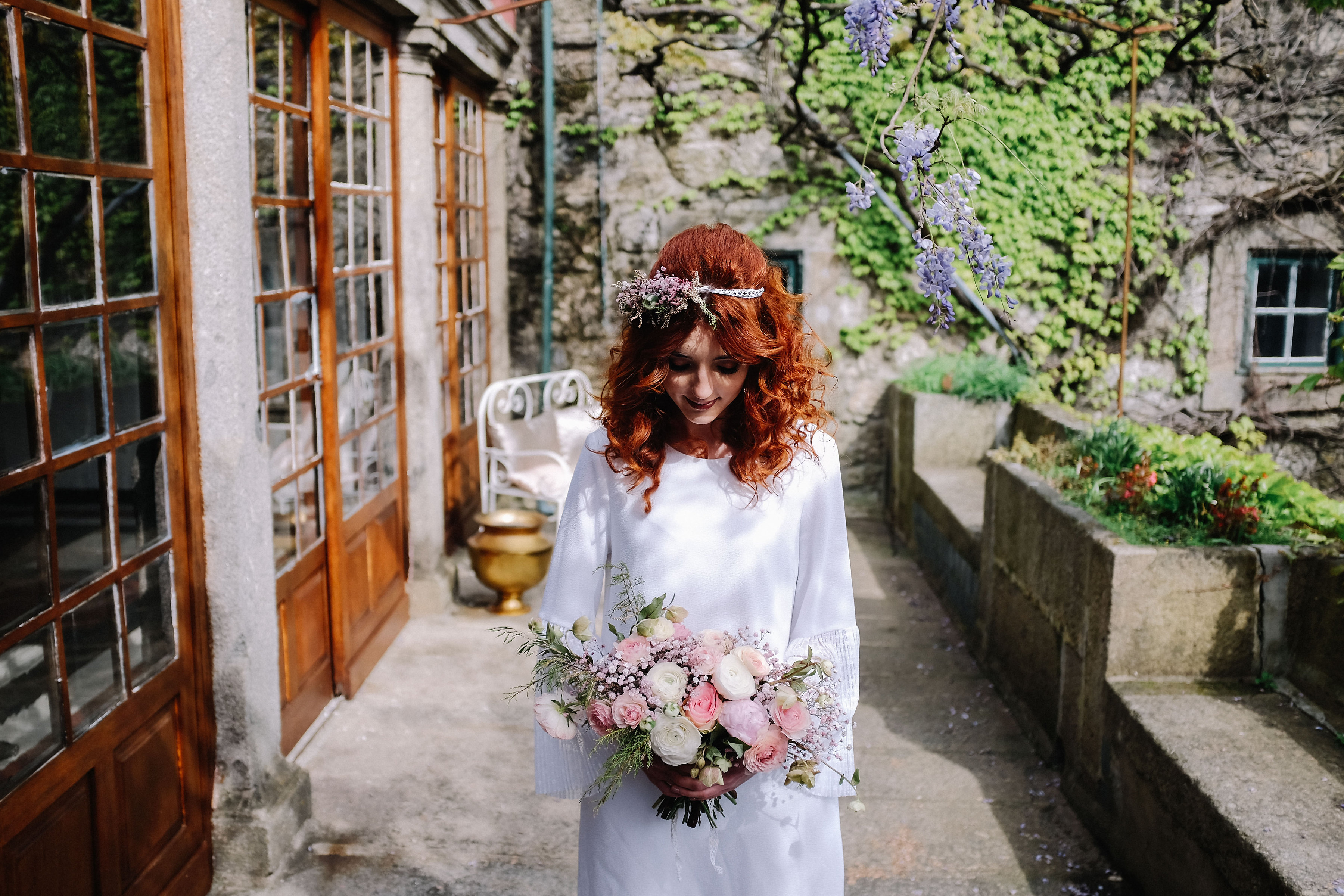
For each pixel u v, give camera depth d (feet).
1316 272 21.80
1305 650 9.43
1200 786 7.67
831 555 5.54
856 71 21.80
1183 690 9.45
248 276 9.01
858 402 23.31
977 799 10.77
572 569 5.59
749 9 22.03
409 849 9.77
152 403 7.93
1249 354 21.98
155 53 7.79
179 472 8.34
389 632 15.10
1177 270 21.89
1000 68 21.24
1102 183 21.70
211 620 8.88
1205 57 19.76
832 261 22.86
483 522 16.44
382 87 14.87
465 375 20.22
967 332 22.79
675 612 5.15
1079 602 10.57
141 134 7.68
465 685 13.80
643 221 23.08
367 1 13.83
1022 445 14.83
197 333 8.44
